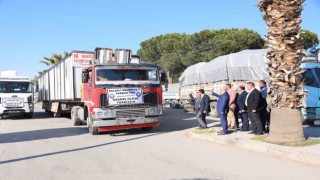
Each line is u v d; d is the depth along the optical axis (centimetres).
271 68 943
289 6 913
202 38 5231
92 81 1293
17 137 1315
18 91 2269
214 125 1489
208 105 1323
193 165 757
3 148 1052
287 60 918
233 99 1271
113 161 817
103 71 1305
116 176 673
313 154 768
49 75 2606
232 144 1002
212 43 5003
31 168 762
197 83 2203
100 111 1270
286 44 920
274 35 934
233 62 1741
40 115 2752
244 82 1683
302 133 928
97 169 736
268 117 1171
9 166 788
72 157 880
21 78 2308
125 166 760
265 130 1163
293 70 915
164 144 1070
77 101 1806
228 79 1775
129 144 1084
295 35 917
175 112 2539
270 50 945
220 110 1159
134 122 1309
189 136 1248
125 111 1295
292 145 891
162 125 1662
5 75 2331
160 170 715
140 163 788
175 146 1026
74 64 1739
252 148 928
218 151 927
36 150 1001
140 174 685
